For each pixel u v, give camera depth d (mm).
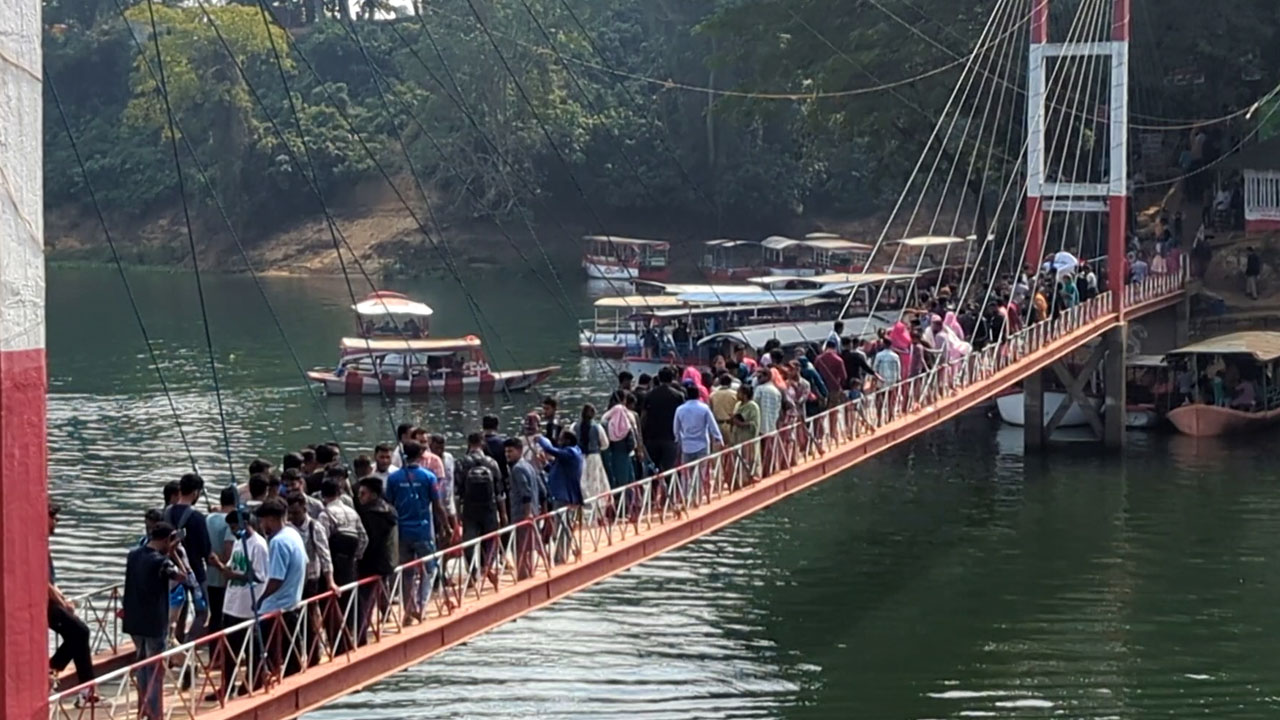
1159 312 61094
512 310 86562
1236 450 49531
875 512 41594
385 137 111062
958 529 39875
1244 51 66188
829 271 95125
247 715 17422
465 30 99250
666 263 100250
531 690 27875
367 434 51750
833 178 108875
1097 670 29484
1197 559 37062
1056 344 43875
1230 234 67438
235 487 19234
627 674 28828
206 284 101125
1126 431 52750
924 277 69875
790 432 30328
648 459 26750
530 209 107562
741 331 62156
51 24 124438
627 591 34188
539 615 32438
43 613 12609
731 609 33000
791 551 37688
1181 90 70062
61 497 41781
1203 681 28969
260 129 109562
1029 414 49375
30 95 12055
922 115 64625
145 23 119875
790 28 68562
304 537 18531
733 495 28344
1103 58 65562
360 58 114062
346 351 60906
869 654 30125
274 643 18109
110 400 57469
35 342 12328
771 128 108188
